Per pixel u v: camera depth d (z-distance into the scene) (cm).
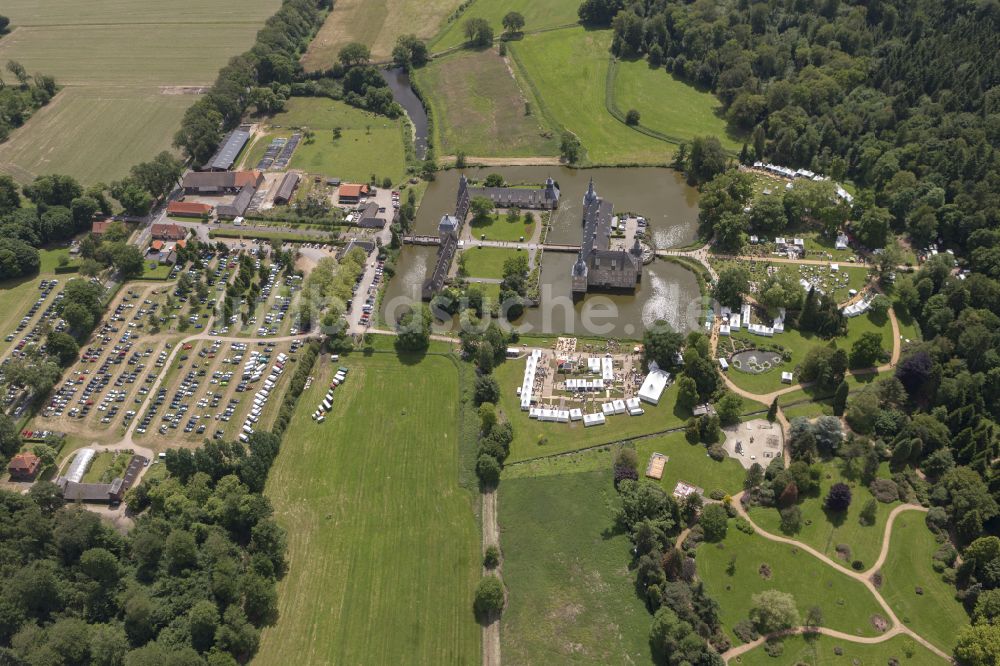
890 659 19738
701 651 19412
